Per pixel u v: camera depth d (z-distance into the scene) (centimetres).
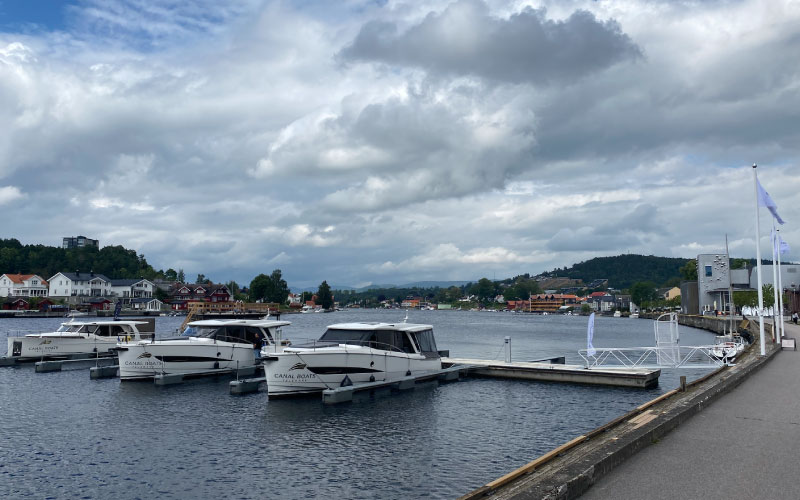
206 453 1808
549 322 16062
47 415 2356
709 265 11519
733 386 1822
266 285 18075
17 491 1491
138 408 2486
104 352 4122
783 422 1266
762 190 3009
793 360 2786
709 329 9450
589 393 2908
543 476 877
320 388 2748
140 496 1454
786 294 9906
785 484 816
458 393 2897
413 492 1452
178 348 3228
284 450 1836
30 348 3916
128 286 15438
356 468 1647
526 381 3278
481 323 15238
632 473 871
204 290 16450
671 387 3091
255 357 3481
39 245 19562
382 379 2950
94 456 1780
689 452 998
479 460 1722
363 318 17938
